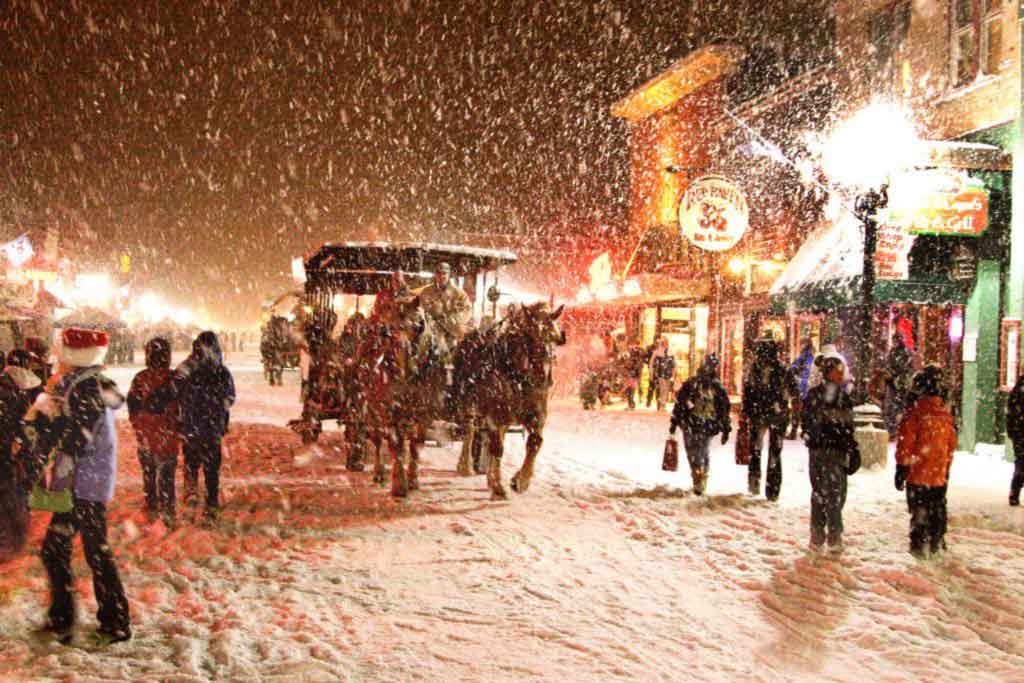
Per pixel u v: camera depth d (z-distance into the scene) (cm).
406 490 1081
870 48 1998
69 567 560
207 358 905
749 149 2580
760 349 1108
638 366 2586
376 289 1580
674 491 1154
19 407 683
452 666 533
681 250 2867
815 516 836
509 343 1073
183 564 752
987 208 1535
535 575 745
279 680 499
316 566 759
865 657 563
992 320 1630
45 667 511
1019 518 991
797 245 2253
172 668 516
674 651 569
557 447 1644
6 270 3394
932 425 799
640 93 3189
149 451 892
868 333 1450
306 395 1516
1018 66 1552
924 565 778
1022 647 583
